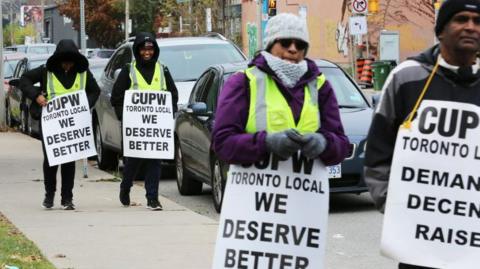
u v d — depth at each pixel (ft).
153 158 53.42
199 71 74.64
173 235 44.83
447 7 21.44
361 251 41.47
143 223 48.37
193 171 59.77
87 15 309.83
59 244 42.42
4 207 54.03
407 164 22.03
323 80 25.34
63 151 52.60
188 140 60.08
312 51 219.82
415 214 21.99
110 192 61.26
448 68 21.77
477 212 21.85
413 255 21.95
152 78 54.03
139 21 306.96
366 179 22.72
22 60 117.39
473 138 21.81
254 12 217.36
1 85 120.98
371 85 186.29
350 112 55.21
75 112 52.95
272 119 24.45
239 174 24.79
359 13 158.10
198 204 58.29
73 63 53.01
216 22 229.86
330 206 55.26
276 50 24.77
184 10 233.76
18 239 43.09
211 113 56.08
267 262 24.66
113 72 76.43
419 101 21.99
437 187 21.94
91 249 41.24
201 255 40.01
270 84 24.66
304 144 23.85
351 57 191.11
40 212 52.16
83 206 54.65
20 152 86.94
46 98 52.90
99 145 76.74
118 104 54.24
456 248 21.93
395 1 207.92
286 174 24.64
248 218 24.70
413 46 208.64
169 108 54.13
